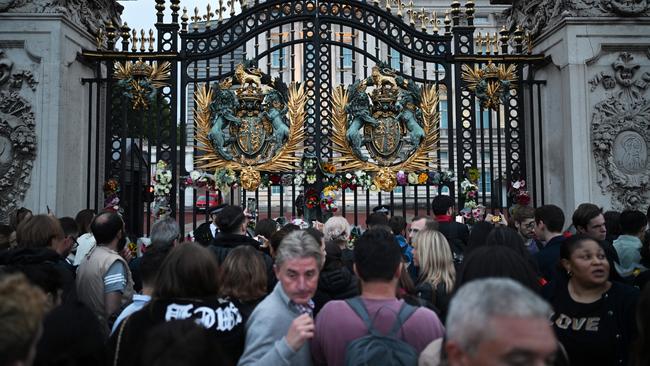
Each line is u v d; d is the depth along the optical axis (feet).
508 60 26.78
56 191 23.59
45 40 24.16
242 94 26.23
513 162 27.12
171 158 25.48
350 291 12.11
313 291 9.54
